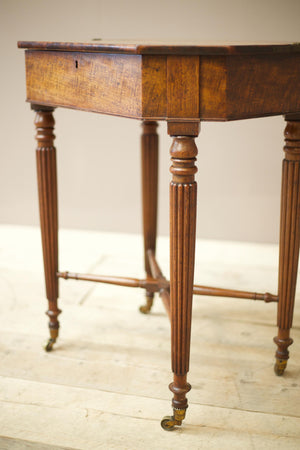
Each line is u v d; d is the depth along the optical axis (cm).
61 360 140
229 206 231
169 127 96
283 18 205
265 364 139
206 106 94
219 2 208
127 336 153
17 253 218
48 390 127
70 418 117
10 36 225
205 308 171
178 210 100
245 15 208
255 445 109
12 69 229
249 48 92
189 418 117
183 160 97
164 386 129
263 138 220
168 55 93
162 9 213
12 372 134
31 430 113
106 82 104
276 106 103
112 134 232
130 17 216
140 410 120
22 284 188
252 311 169
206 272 199
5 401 123
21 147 240
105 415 118
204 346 147
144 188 163
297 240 124
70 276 142
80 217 246
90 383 130
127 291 184
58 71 117
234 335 153
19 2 220
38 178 136
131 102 99
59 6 219
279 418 117
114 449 108
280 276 128
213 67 92
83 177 240
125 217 242
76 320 162
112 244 230
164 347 147
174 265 104
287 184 122
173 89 94
